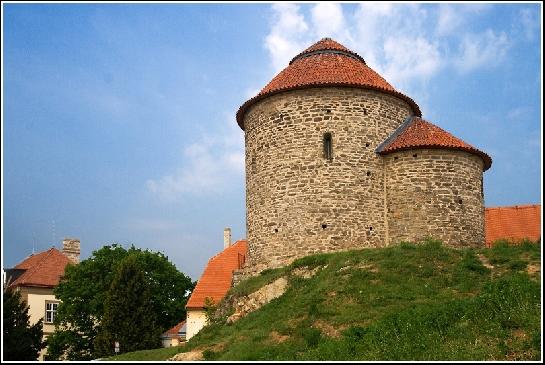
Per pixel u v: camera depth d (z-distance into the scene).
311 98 29.38
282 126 29.56
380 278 22.62
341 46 32.94
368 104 29.66
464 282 21.58
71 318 46.72
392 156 29.05
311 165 28.78
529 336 16.77
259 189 29.92
